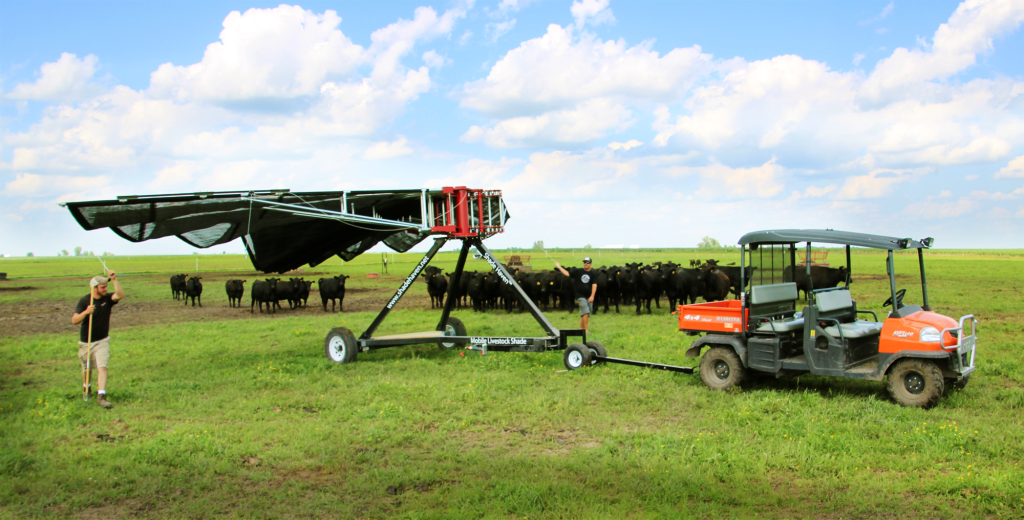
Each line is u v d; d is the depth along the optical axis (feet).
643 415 23.63
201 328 54.80
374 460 19.27
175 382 30.48
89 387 26.76
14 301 91.86
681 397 25.68
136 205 28.71
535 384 29.09
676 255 286.66
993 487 15.74
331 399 26.73
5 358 39.52
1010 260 203.62
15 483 17.44
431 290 72.43
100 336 26.45
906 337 23.17
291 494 16.72
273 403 26.50
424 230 36.11
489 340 35.76
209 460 19.13
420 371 32.81
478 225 37.68
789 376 28.32
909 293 73.92
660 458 18.51
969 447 18.81
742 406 23.66
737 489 16.20
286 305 81.05
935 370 22.65
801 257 30.96
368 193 34.78
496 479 17.28
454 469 18.53
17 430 22.67
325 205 34.47
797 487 16.67
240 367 34.76
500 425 22.71
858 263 167.32
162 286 124.67
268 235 38.52
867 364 25.38
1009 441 19.24
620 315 58.08
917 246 24.38
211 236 33.42
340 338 35.73
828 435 20.11
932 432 19.94
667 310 62.90
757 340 26.04
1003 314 53.42
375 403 25.62
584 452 19.26
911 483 16.39
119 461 19.11
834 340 24.40
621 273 63.00
